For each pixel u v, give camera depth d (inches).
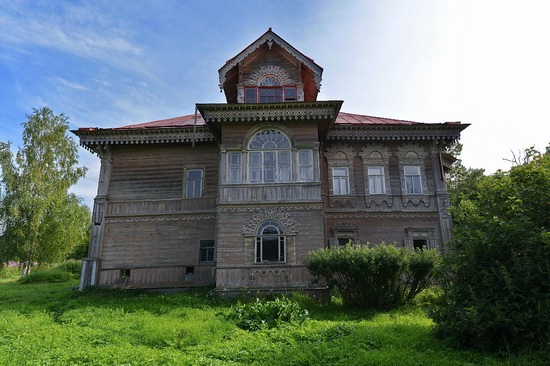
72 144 1195.9
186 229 685.9
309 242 562.9
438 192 694.5
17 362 275.3
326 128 651.5
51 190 1124.5
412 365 246.2
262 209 578.9
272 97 689.6
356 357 266.7
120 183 714.2
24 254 1070.4
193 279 661.3
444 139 703.7
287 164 604.4
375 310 458.3
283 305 407.5
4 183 1091.9
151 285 655.1
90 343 331.6
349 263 461.1
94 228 682.8
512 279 274.7
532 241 280.1
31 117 1147.9
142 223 691.4
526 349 258.1
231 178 598.9
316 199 580.1
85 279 655.1
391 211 690.8
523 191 313.4
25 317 462.6
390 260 455.8
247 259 560.1
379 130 697.0
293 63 700.0
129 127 721.6
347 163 718.5
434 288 522.0
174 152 728.3
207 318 426.6
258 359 276.5
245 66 700.7
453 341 290.0
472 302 282.0
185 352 303.6
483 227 313.0
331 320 417.4
